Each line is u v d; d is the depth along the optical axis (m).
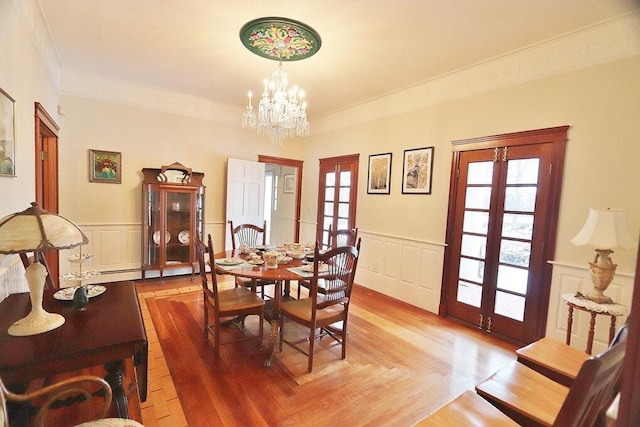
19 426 1.33
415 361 2.49
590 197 2.47
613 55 2.34
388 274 4.17
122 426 1.17
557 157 2.62
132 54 3.23
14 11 1.95
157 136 4.47
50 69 3.14
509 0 2.11
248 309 2.51
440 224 3.57
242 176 5.11
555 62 2.64
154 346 2.56
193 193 4.42
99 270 4.15
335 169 5.15
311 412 1.85
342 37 2.68
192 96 4.69
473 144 3.23
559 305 2.63
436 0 2.14
